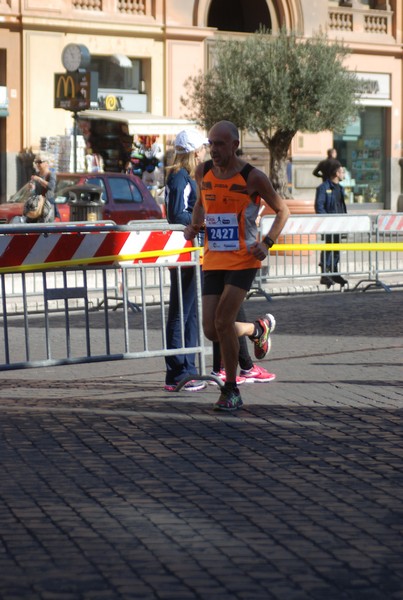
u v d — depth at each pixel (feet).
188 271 42.83
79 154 135.23
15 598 20.40
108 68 148.25
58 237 42.52
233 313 36.78
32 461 30.76
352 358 49.44
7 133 139.85
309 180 166.81
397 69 178.09
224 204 36.27
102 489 27.86
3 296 42.16
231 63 132.98
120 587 20.98
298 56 132.26
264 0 165.07
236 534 24.25
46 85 141.69
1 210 98.32
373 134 176.45
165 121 132.36
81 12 144.15
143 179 138.10
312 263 86.02
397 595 20.68
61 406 38.63
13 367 42.06
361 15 173.37
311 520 25.29
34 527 24.73
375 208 176.65
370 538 24.00
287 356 50.14
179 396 40.70
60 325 62.34
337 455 31.37
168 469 29.86
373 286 84.89
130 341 56.44
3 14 137.80
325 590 20.90
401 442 32.96
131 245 43.11
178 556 22.79
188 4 153.58
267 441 33.09
